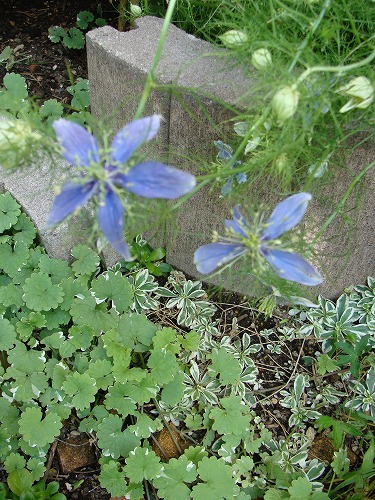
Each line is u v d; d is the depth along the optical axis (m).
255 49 0.27
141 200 0.33
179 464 0.32
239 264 0.38
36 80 0.50
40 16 0.54
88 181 0.20
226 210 0.36
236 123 0.31
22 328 0.36
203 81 0.32
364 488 0.33
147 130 0.20
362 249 0.38
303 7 0.31
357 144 0.30
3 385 0.35
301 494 0.32
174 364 0.34
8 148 0.22
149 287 0.40
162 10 0.42
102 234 0.23
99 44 0.35
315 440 0.36
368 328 0.39
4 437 0.33
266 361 0.39
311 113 0.27
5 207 0.38
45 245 0.39
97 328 0.36
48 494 0.33
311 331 0.39
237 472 0.33
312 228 0.34
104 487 0.33
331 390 0.37
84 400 0.33
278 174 0.30
